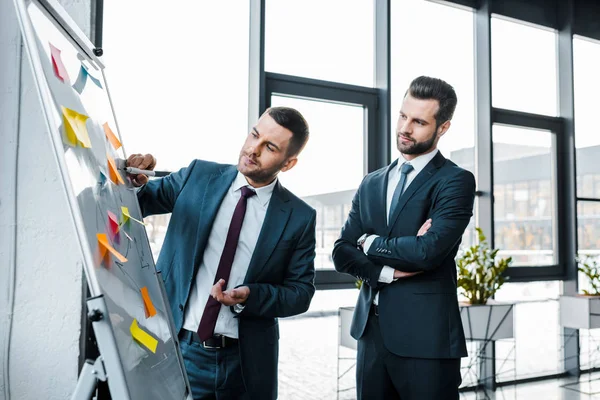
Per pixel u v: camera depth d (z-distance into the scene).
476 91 3.84
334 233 3.22
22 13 0.87
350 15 3.30
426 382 1.69
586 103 4.43
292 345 3.15
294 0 3.12
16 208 1.92
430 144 1.82
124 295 0.98
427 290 1.74
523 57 4.11
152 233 2.57
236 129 2.84
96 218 0.95
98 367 0.84
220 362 1.54
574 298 3.79
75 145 0.94
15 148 1.92
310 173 3.14
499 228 3.91
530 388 3.77
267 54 3.03
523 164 4.07
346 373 3.30
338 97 3.21
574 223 4.13
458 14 3.81
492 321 3.21
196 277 1.59
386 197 1.89
